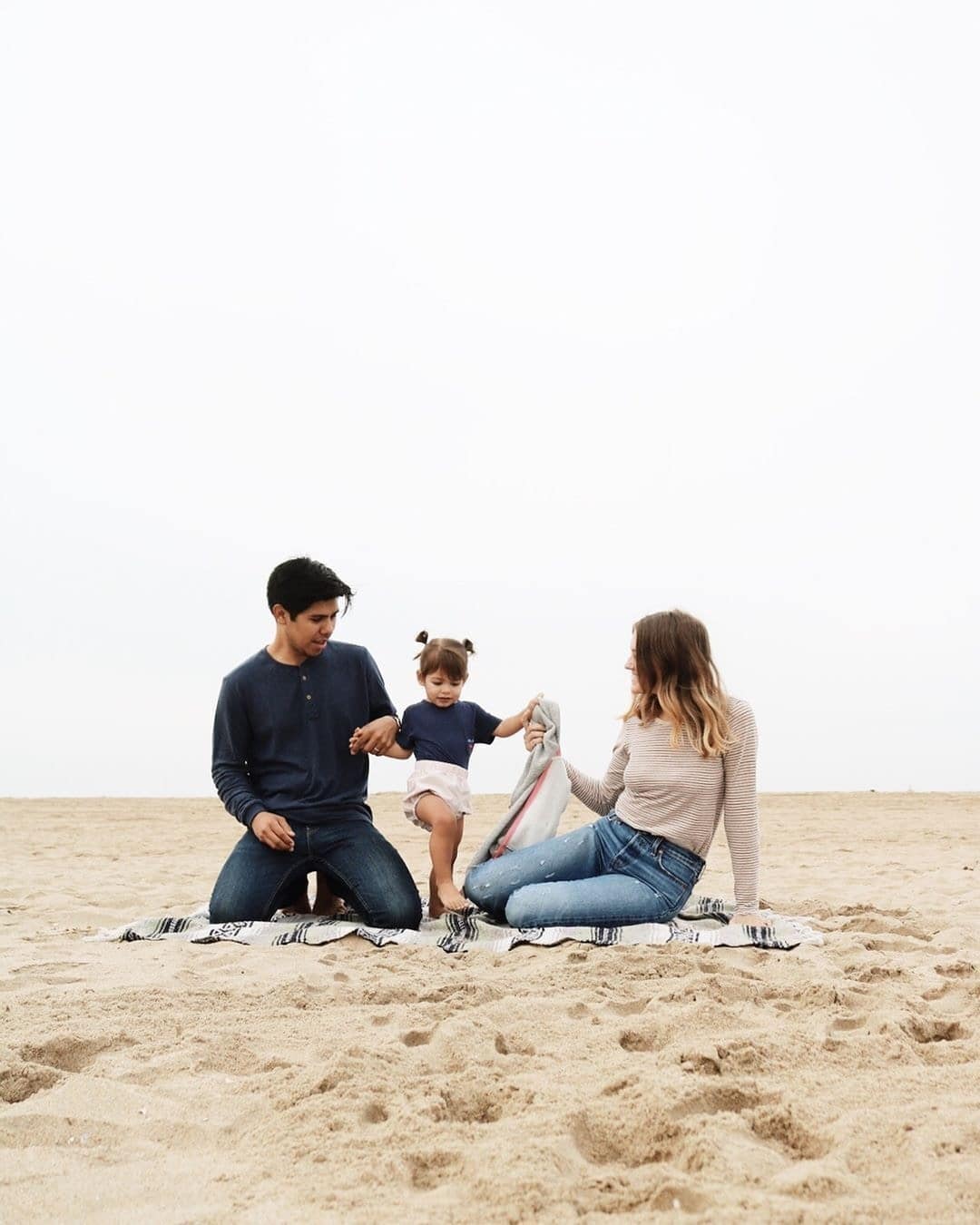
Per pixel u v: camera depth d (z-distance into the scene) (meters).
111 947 4.82
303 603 5.07
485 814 15.96
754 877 4.86
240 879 5.13
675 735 4.79
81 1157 2.36
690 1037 3.18
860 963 4.16
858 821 15.04
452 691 5.39
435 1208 2.05
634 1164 2.31
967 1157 2.18
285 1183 2.19
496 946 4.61
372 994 3.73
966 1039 3.11
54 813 17.34
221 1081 2.82
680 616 4.86
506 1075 2.80
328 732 5.23
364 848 5.16
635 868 4.86
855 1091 2.62
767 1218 1.93
